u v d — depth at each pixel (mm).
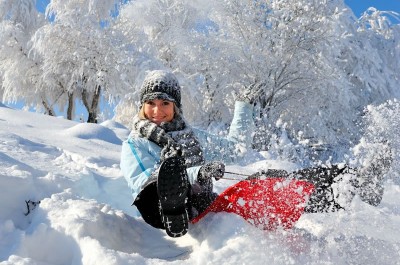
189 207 1892
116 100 16562
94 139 5324
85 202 2000
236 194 1833
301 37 13906
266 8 14500
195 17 16234
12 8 17547
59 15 16031
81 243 1547
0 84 19750
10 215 1909
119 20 16672
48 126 5980
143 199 1939
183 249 1768
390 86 16516
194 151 2197
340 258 1560
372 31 17047
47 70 16453
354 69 16109
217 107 15070
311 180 1872
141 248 1824
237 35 14469
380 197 1934
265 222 1765
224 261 1463
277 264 1464
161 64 15617
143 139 2105
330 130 14391
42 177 2459
